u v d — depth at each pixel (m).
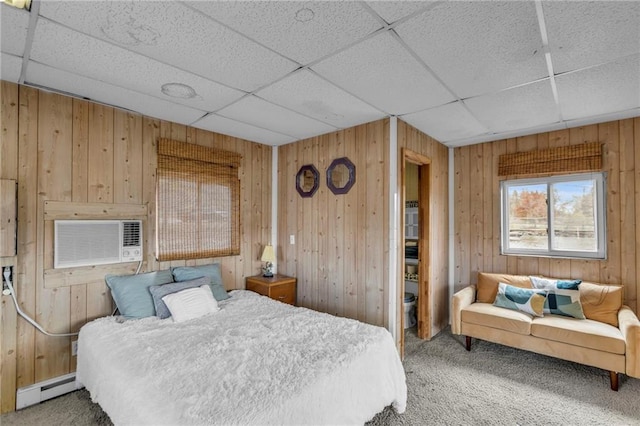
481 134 3.57
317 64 2.00
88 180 2.59
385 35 1.68
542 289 3.14
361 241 3.18
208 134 3.43
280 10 1.47
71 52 1.84
